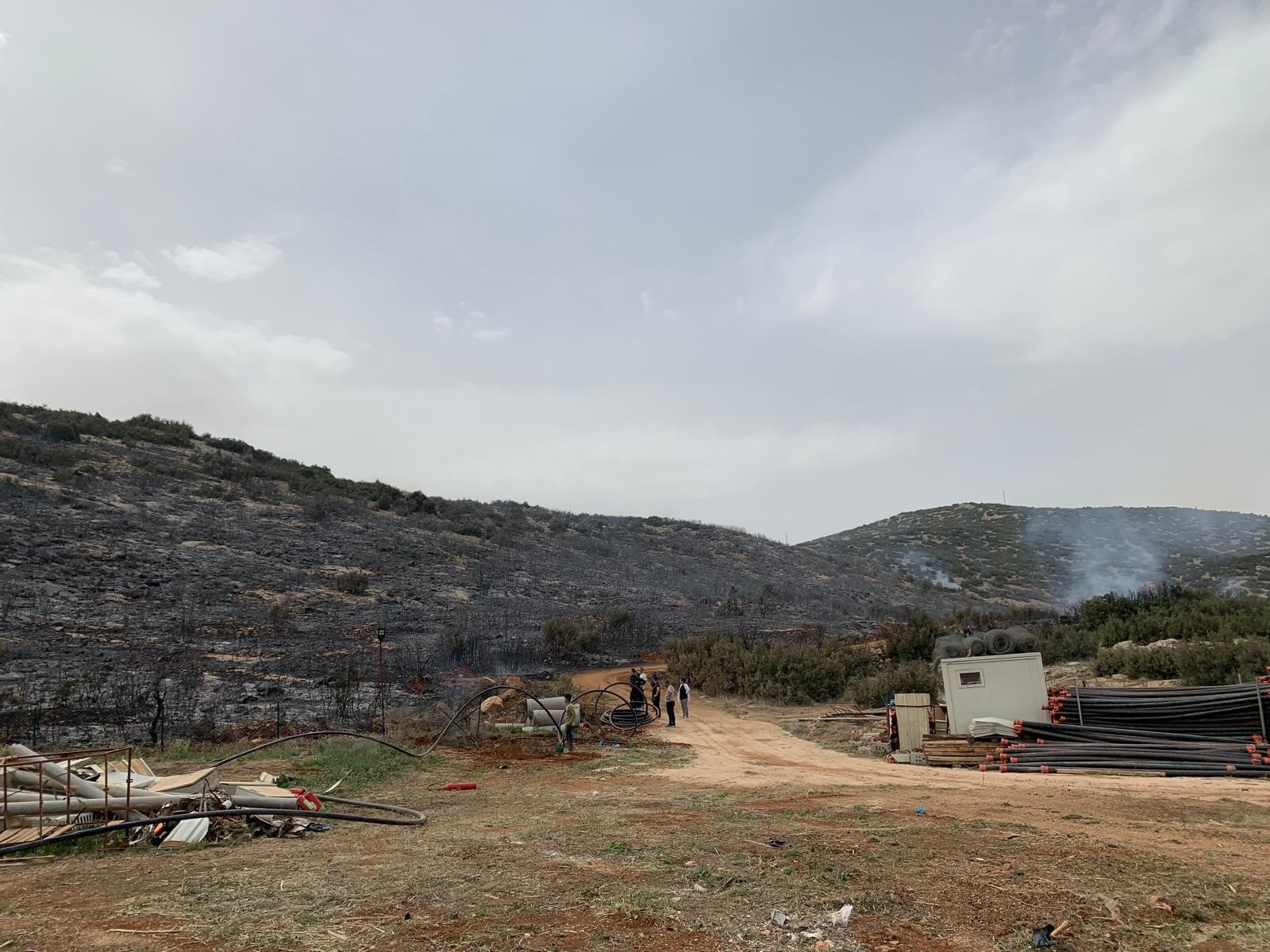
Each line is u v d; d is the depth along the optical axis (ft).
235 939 20.67
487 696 92.07
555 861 28.91
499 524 248.11
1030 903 23.40
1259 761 50.26
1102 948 20.20
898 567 354.13
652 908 23.03
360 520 201.36
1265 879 25.71
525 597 174.50
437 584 166.20
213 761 55.06
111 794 35.27
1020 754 55.98
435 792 48.67
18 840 31.53
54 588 108.88
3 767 33.58
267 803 37.60
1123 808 39.81
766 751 68.90
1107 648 97.35
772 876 26.32
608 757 65.87
